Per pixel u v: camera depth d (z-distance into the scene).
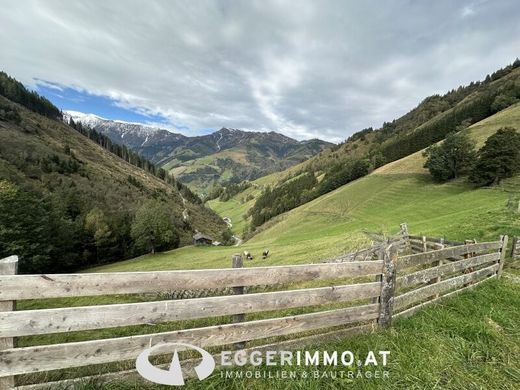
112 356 3.40
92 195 101.44
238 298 4.02
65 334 6.33
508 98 109.00
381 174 96.88
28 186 81.06
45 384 3.25
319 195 126.00
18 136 123.62
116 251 73.75
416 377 3.82
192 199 193.12
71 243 61.44
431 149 78.00
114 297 11.41
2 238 43.81
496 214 21.41
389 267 5.21
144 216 71.12
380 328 5.12
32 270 48.84
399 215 56.31
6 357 3.02
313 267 4.55
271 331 4.24
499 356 4.39
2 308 3.05
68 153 139.50
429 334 4.85
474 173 60.38
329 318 4.68
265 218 136.75
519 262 11.12
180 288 3.70
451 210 48.25
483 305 6.26
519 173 55.59
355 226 56.66
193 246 82.06
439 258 6.67
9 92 171.00
